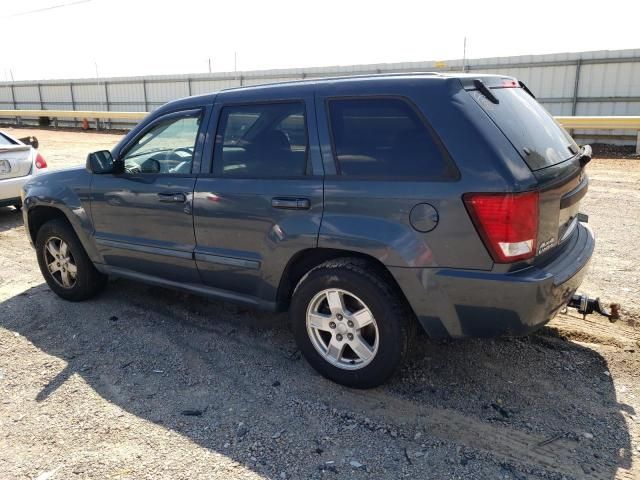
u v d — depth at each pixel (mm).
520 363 3609
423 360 3666
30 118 30859
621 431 2912
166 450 2852
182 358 3820
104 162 4176
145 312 4605
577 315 4266
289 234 3324
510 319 2832
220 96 3775
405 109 3002
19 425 3090
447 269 2875
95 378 3582
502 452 2777
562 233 3201
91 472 2697
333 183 3164
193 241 3871
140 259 4230
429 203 2855
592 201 8148
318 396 3312
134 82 28266
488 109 2924
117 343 4062
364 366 3252
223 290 3891
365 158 3098
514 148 2816
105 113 25953
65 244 4742
